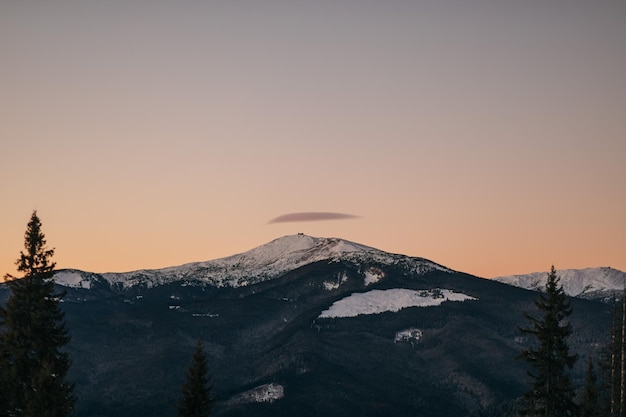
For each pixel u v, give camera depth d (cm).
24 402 11625
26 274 12275
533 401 11644
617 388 14100
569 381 11562
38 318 12044
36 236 12388
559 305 11619
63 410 11731
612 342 14400
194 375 12244
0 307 12169
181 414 12094
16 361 11894
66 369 12188
